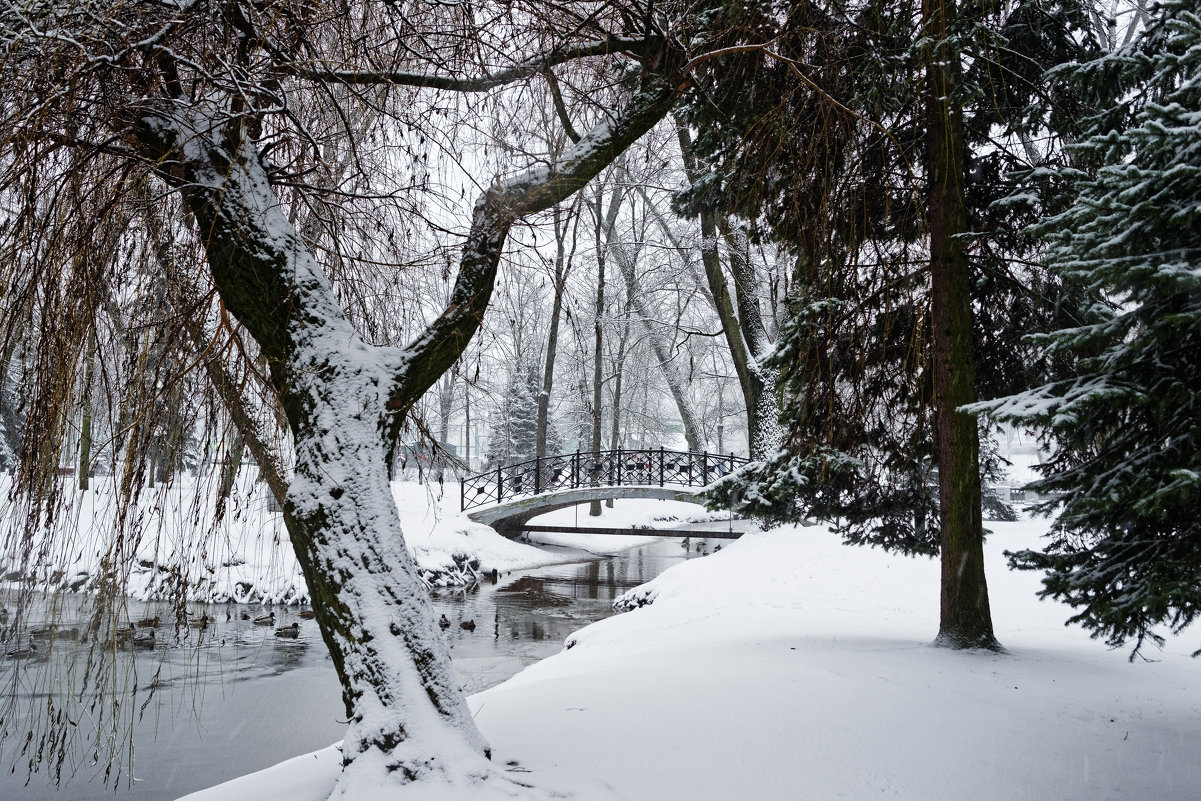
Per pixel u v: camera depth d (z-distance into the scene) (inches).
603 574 864.3
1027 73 333.4
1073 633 385.7
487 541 888.3
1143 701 248.5
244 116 196.1
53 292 184.9
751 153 324.8
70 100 172.1
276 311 187.8
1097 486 220.8
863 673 281.0
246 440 209.0
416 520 874.8
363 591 171.2
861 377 356.2
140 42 171.9
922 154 357.7
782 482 372.5
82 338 190.2
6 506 183.5
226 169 190.4
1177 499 197.6
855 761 193.0
